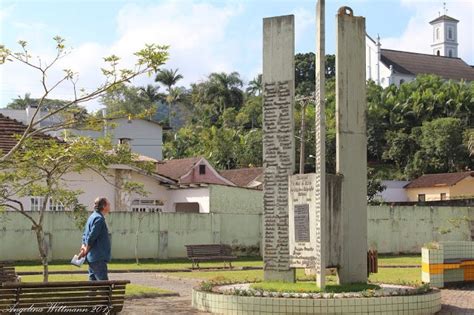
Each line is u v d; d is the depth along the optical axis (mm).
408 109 89562
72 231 32344
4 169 18297
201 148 77375
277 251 17422
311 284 16719
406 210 41125
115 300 11969
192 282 22875
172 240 35125
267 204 17656
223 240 36719
